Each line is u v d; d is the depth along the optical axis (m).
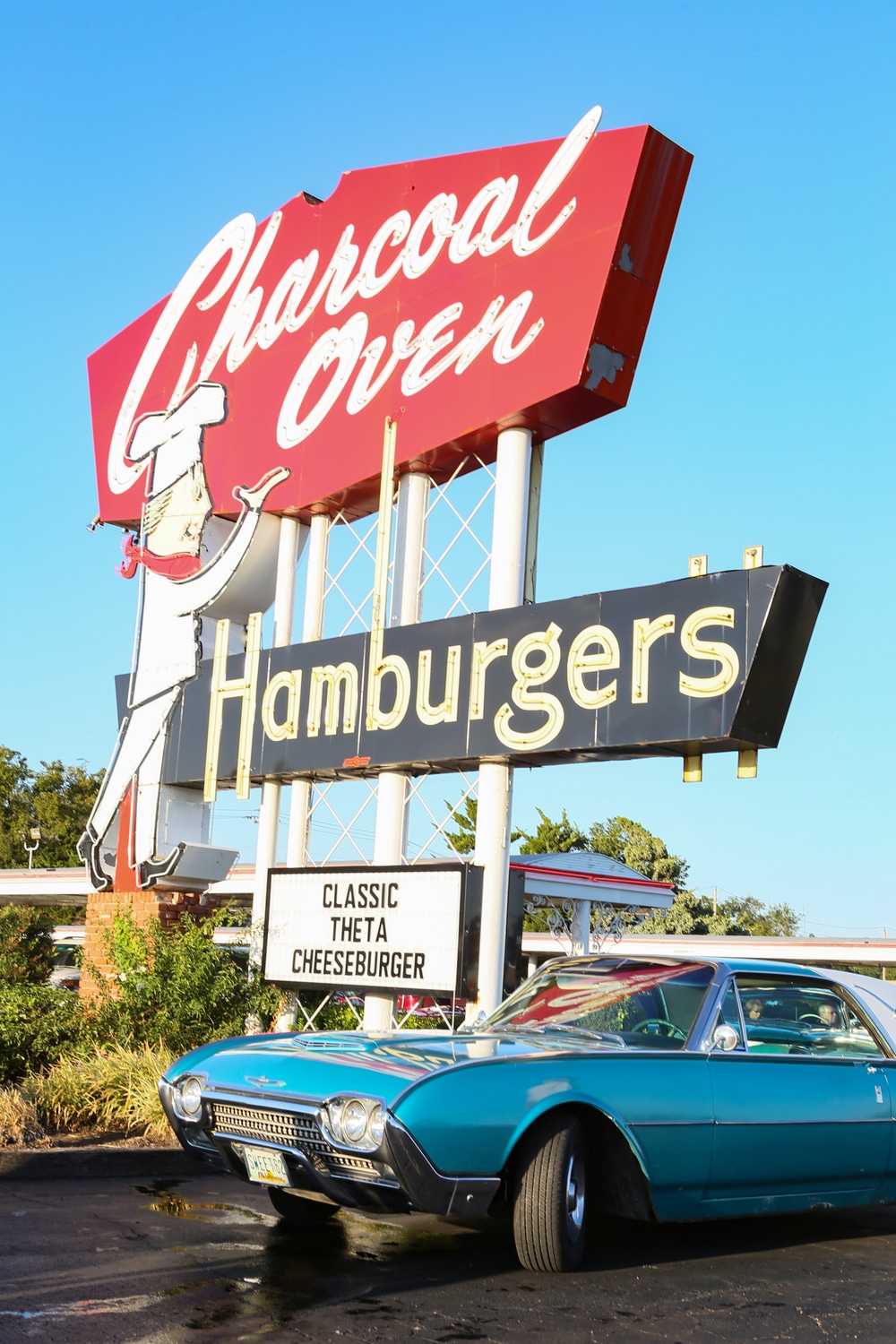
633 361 11.70
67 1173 8.26
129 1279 5.30
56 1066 10.67
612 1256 6.21
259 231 16.27
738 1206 6.30
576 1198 5.78
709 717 9.76
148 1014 11.78
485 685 11.58
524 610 11.38
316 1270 5.59
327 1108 5.45
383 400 13.69
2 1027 10.86
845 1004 7.19
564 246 11.88
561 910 30.59
